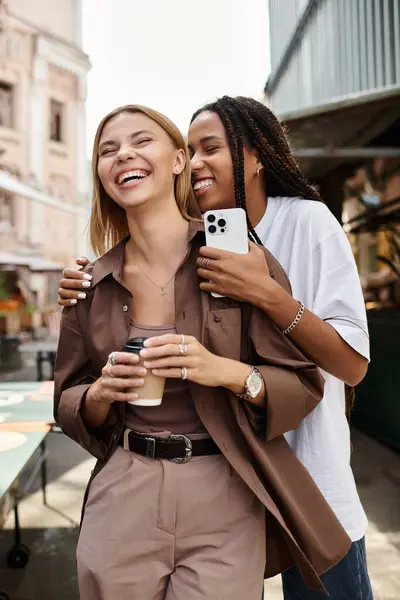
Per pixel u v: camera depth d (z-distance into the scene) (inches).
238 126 48.2
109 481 38.6
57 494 134.1
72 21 907.4
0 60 793.6
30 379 303.7
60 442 185.6
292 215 48.7
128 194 37.7
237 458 36.8
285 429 37.2
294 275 47.1
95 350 39.9
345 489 44.5
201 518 36.4
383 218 223.3
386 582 90.6
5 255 543.5
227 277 37.1
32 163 840.3
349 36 158.4
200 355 33.9
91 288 40.7
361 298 43.6
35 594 88.7
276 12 224.5
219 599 34.6
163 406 38.0
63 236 884.6
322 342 39.5
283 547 41.6
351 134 144.9
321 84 176.2
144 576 36.1
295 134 144.2
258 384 36.0
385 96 121.0
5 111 815.1
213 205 50.2
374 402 180.4
